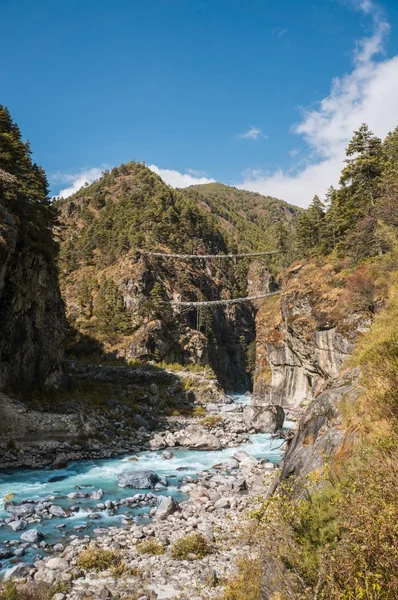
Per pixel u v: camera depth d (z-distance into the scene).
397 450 6.59
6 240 33.94
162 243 130.50
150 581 11.08
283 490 9.09
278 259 180.88
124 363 82.31
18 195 40.66
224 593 9.34
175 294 114.00
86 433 32.97
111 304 102.25
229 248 178.88
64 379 48.19
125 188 180.62
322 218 74.56
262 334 79.12
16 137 50.00
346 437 9.20
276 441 37.56
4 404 31.23
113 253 121.56
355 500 5.83
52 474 24.55
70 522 16.39
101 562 12.19
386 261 35.72
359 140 48.50
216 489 21.08
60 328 48.34
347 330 41.03
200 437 34.59
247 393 116.00
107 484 22.64
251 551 10.94
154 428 42.12
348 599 4.68
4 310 36.59
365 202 47.38
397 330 10.17
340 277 47.47
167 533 14.76
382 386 8.85
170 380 71.94
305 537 6.43
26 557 13.05
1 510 17.92
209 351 111.62
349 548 5.22
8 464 26.03
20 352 38.75
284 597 5.76
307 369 54.19
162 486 22.25
